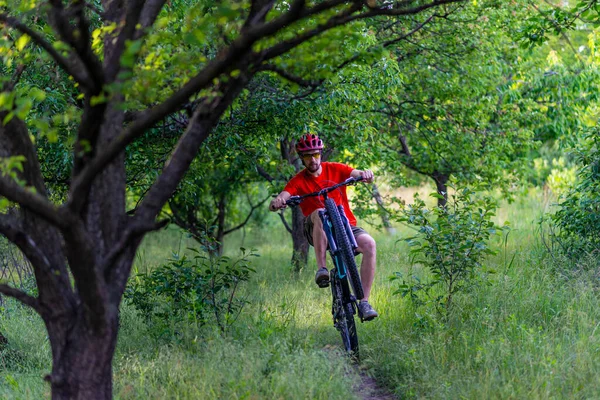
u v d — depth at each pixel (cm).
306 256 1440
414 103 1447
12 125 489
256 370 617
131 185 1038
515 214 1842
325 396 580
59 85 840
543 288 880
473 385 586
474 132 1509
